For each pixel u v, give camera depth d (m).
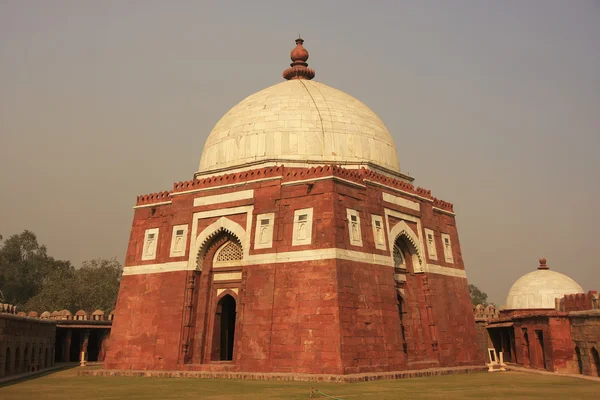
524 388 10.62
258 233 14.62
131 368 15.56
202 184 16.20
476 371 15.98
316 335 12.84
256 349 13.62
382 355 13.59
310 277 13.36
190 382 12.34
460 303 17.48
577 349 14.82
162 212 16.86
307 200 14.08
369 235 14.48
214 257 15.89
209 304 15.51
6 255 40.06
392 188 15.90
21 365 15.43
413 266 16.42
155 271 16.23
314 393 9.68
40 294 34.31
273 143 16.77
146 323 15.84
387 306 14.31
